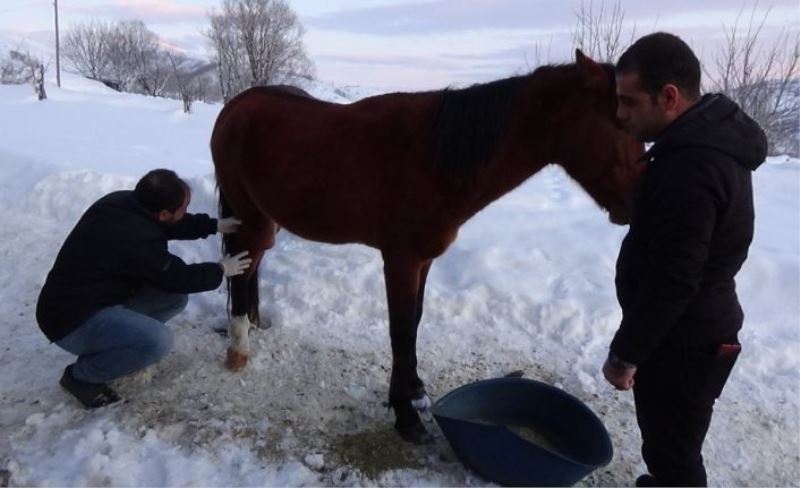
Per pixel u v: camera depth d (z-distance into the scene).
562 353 3.70
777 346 3.66
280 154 3.02
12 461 2.67
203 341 3.66
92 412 3.03
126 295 2.98
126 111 14.38
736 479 2.81
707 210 1.80
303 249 4.67
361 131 2.83
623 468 2.84
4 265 4.54
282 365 3.47
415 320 3.05
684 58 1.87
